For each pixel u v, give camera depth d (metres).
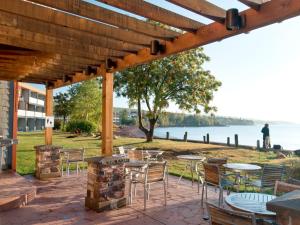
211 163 5.16
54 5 2.75
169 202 5.12
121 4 2.76
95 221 4.14
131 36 3.84
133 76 16.31
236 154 12.61
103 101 5.11
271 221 2.61
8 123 8.00
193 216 4.38
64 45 4.10
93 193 4.70
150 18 3.04
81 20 3.34
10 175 7.01
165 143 17.19
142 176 5.38
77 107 30.19
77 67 5.90
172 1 2.71
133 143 16.97
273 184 4.67
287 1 2.67
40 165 7.16
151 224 4.04
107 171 4.70
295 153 12.03
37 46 4.09
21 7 2.92
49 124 7.93
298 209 1.61
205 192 5.41
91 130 27.31
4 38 3.84
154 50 4.01
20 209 4.67
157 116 17.73
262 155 12.34
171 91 16.89
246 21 3.02
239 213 2.19
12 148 7.95
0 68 5.88
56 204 4.96
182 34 3.77
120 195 4.89
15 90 8.09
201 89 16.89
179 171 8.19
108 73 5.12
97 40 4.00
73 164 9.23
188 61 16.61
